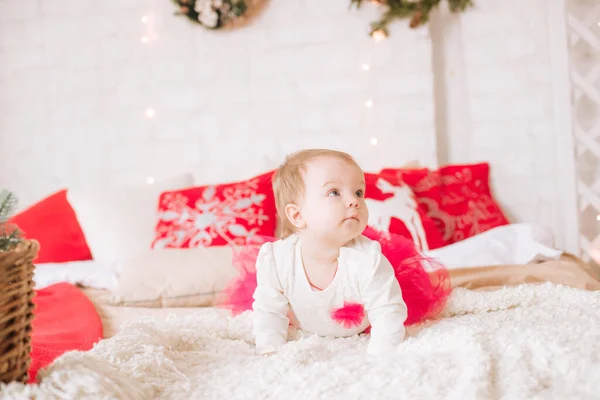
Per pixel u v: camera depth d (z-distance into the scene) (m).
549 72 2.54
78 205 2.30
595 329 1.00
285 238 1.23
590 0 2.55
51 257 2.19
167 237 2.08
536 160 2.58
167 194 2.23
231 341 1.17
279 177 1.19
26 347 0.87
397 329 1.08
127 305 1.67
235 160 2.68
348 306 1.12
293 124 2.63
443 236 2.30
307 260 1.14
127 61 2.73
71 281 1.90
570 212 2.44
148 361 0.96
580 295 1.29
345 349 1.09
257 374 0.94
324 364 0.94
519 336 0.97
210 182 2.69
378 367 0.91
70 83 2.77
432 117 2.53
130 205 2.30
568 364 0.88
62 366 0.87
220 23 2.60
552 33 2.45
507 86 2.59
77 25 2.76
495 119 2.60
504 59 2.58
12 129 2.81
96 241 2.23
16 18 2.80
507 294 1.32
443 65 2.65
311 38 2.61
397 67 2.55
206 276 1.66
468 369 0.86
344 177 1.11
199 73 2.69
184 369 1.01
